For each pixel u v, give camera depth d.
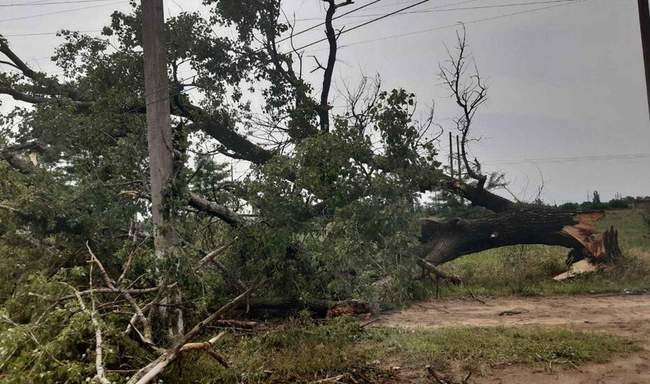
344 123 8.63
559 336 7.33
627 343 7.04
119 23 14.34
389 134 8.55
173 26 14.15
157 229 8.22
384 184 8.09
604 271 12.56
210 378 5.96
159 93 9.01
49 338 5.39
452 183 13.55
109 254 8.73
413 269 8.45
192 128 14.12
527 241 13.70
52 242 8.71
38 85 14.28
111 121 11.03
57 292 6.24
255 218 8.75
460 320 9.07
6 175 8.66
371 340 7.58
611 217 21.53
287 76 15.27
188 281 7.37
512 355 6.56
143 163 9.80
